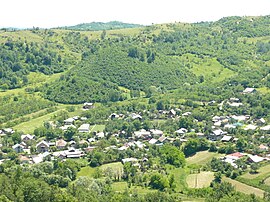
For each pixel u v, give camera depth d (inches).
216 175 6963.6
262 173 6998.0
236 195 6018.7
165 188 6624.0
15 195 4977.9
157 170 7465.6
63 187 6505.9
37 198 5017.2
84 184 6392.7
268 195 6028.5
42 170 7017.7
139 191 6491.1
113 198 5723.4
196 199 6112.2
